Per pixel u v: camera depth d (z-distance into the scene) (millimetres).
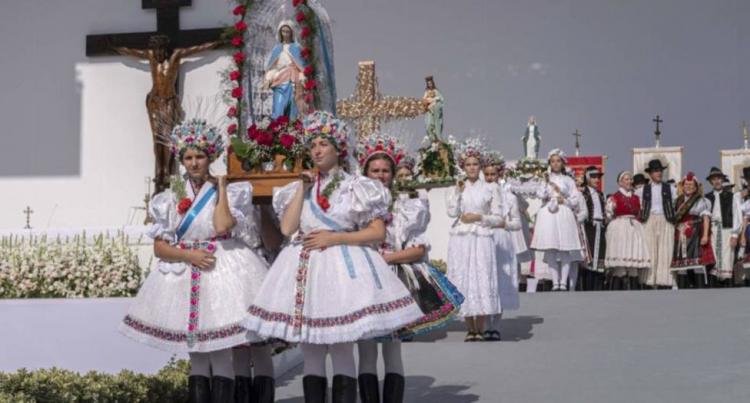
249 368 8008
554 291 17953
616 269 20438
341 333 6852
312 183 7395
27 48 17984
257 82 10961
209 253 7422
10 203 17922
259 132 8867
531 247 18484
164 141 15727
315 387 7137
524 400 8562
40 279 11438
